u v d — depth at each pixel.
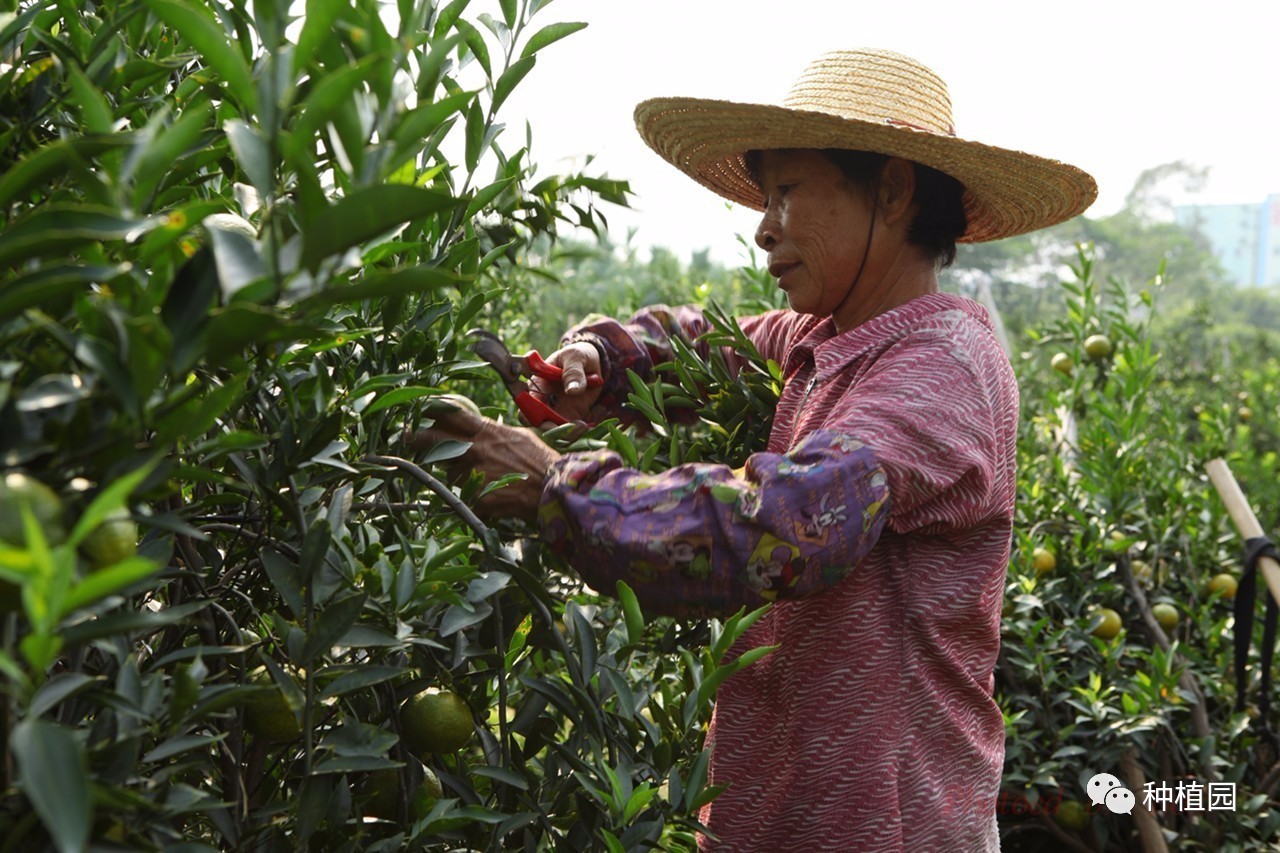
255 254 0.73
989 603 1.45
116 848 0.70
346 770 0.95
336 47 0.82
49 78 0.94
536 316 4.11
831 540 1.25
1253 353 6.61
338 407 1.07
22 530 0.64
